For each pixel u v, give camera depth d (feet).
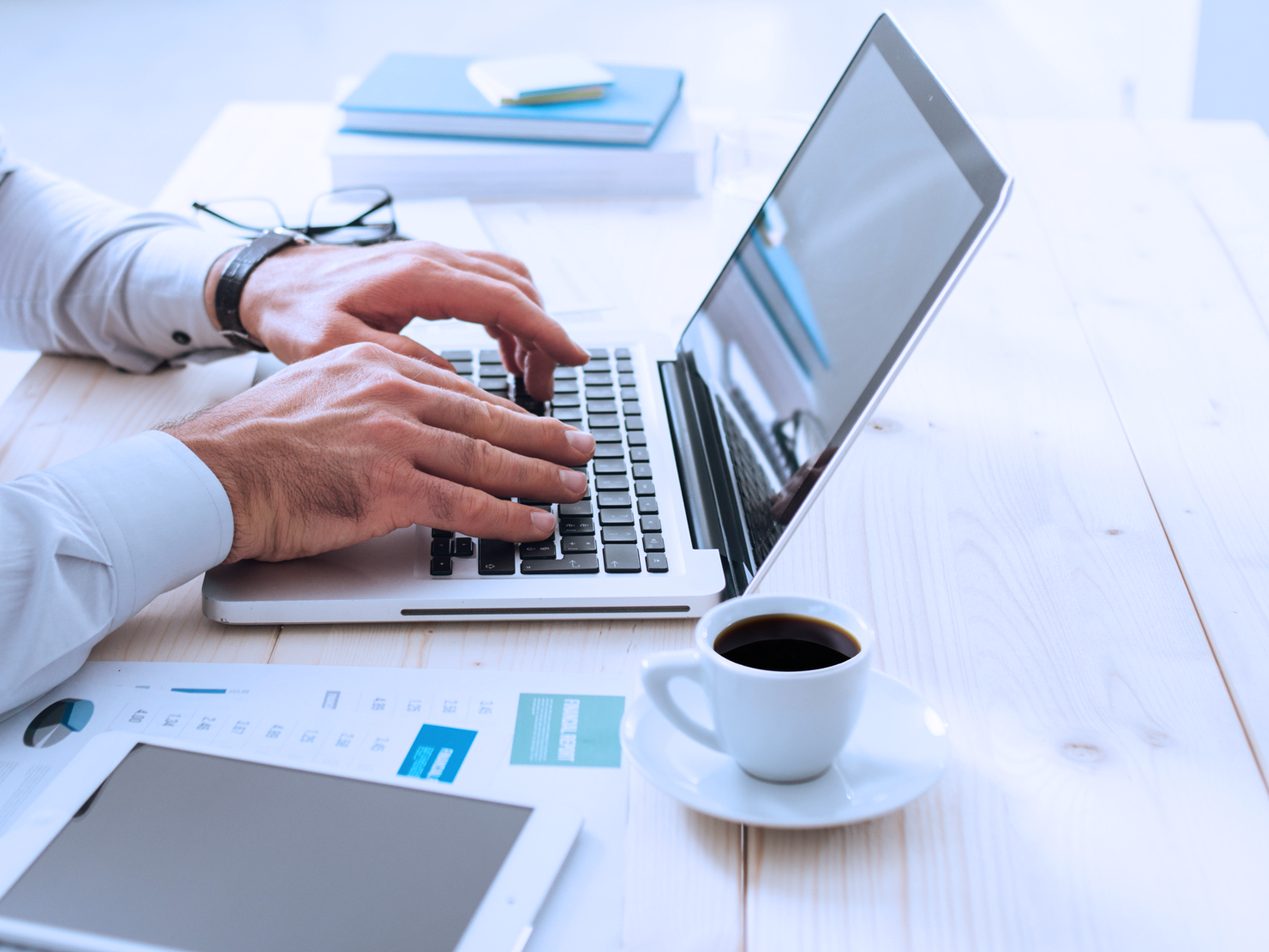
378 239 3.92
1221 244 3.94
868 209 2.64
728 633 1.85
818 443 2.34
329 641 2.26
